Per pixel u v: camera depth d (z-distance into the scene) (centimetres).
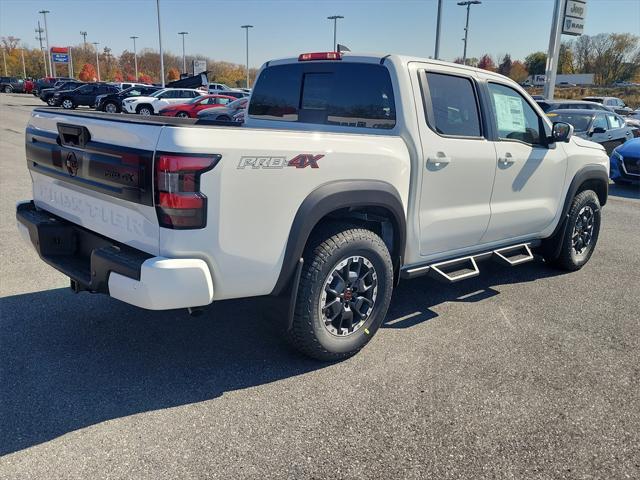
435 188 391
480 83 428
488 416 301
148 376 332
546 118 495
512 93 462
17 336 378
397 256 381
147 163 269
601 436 287
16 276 495
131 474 246
